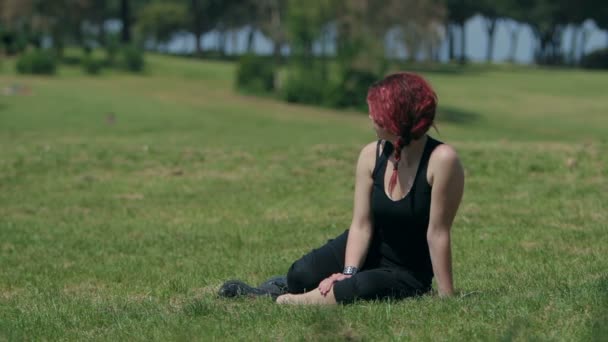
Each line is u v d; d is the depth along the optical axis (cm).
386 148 563
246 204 1390
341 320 505
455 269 845
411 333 493
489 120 5288
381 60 5562
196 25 10544
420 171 548
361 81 5522
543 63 12312
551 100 6391
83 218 1323
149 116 4169
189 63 7981
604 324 465
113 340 534
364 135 3712
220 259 966
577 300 532
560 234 1021
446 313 526
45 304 704
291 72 5803
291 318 535
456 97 6431
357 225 579
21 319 617
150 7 11606
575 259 852
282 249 1025
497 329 487
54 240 1139
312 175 1589
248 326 530
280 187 1509
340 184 1511
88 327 588
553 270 783
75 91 5091
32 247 1091
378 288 565
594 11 10819
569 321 492
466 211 1221
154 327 548
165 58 8369
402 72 546
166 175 1672
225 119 4328
